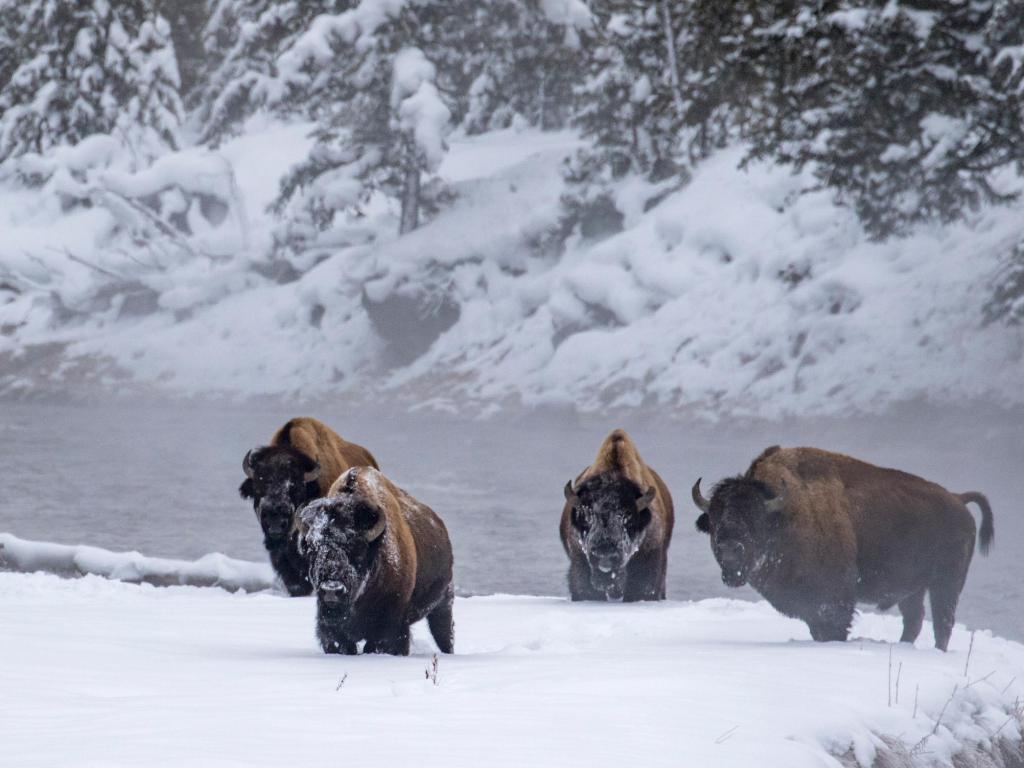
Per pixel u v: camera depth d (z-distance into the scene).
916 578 27.55
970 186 97.12
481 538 60.91
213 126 193.25
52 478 88.31
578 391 126.44
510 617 31.05
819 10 87.19
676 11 139.12
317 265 166.12
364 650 22.89
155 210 183.25
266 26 165.00
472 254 152.12
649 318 129.38
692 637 27.08
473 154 189.50
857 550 26.27
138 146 188.25
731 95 100.56
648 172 147.38
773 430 106.56
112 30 188.38
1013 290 100.25
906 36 84.38
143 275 175.88
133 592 37.09
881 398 101.44
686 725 14.66
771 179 133.50
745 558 24.56
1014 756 19.70
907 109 89.50
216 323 164.50
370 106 156.62
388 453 102.31
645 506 32.34
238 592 39.22
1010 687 22.00
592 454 101.19
